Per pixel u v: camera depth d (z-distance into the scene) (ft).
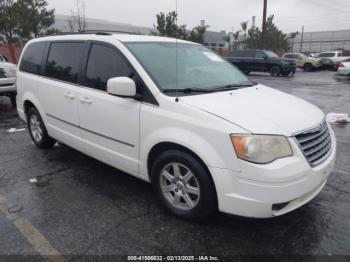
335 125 23.35
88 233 10.05
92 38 13.24
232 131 8.91
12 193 12.67
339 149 17.94
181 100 10.14
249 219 10.67
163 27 74.84
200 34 81.00
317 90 45.24
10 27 64.13
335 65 91.09
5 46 68.08
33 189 13.00
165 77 11.24
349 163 15.76
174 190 10.71
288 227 10.31
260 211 8.89
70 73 13.96
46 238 9.82
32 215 11.08
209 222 10.54
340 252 9.16
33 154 16.92
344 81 59.16
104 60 12.48
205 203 9.79
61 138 15.20
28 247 9.42
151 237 9.84
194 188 10.13
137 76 11.13
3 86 27.86
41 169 14.97
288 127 9.24
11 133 21.01
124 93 10.59
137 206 11.62
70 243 9.59
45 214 11.14
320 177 9.59
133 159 11.57
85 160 16.05
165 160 10.47
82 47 13.60
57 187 13.16
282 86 50.72
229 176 9.02
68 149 17.62
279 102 11.12
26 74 17.12
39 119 16.71
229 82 12.98
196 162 9.69
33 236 9.92
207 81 12.34
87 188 13.06
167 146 10.50
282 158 8.86
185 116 9.78
